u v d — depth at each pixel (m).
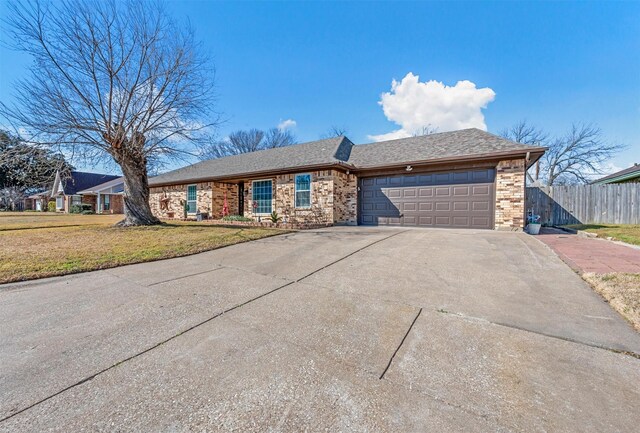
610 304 3.06
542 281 3.89
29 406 1.68
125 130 9.59
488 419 1.55
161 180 18.80
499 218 9.29
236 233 8.70
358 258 5.44
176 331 2.65
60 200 32.19
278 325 2.76
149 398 1.75
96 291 3.77
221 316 2.98
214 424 1.54
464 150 10.01
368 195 12.13
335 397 1.75
